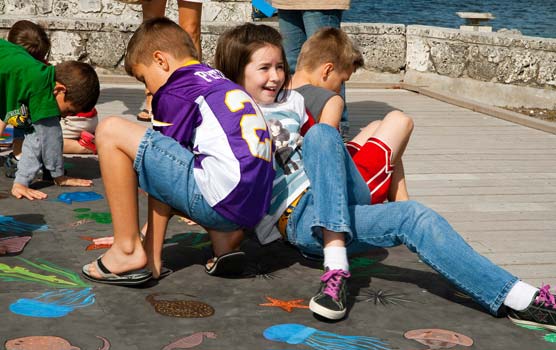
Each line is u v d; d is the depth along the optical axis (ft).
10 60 17.34
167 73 13.06
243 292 12.72
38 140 17.58
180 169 12.24
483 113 30.81
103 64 34.73
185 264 13.84
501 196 19.53
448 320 12.03
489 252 15.39
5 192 17.58
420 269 14.25
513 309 11.92
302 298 12.62
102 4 41.93
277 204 13.12
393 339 11.27
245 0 41.65
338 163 12.35
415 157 23.29
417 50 36.55
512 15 168.76
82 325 11.15
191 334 11.06
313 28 23.49
